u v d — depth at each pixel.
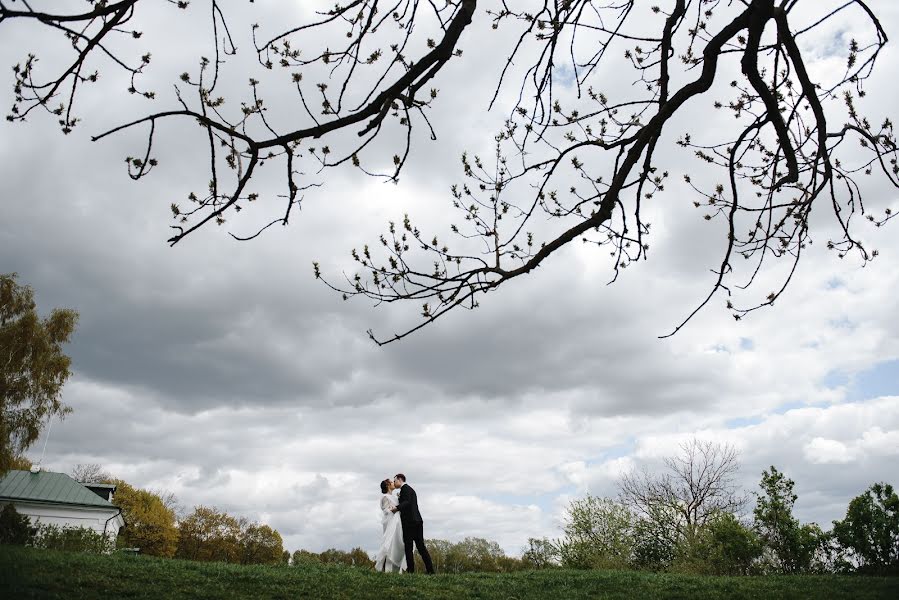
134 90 3.32
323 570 12.64
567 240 4.09
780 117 3.86
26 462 43.69
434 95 3.81
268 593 9.52
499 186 4.86
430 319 4.29
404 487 13.12
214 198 3.30
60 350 32.34
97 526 37.81
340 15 3.62
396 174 3.76
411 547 12.85
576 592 11.42
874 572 17.20
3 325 31.48
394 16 3.88
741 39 4.69
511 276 4.23
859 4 3.71
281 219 3.51
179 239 3.29
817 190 4.26
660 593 11.49
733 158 4.23
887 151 4.66
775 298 4.43
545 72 4.33
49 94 3.26
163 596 8.44
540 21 4.20
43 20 2.66
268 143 3.12
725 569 23.28
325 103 3.76
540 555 32.84
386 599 9.68
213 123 3.01
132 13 3.04
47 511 36.88
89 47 3.06
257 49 3.49
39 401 30.61
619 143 4.23
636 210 4.19
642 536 30.47
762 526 22.30
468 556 64.00
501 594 10.75
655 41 4.16
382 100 3.20
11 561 9.23
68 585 8.52
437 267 4.45
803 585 12.16
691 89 3.80
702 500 30.06
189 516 81.69
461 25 3.21
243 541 83.56
